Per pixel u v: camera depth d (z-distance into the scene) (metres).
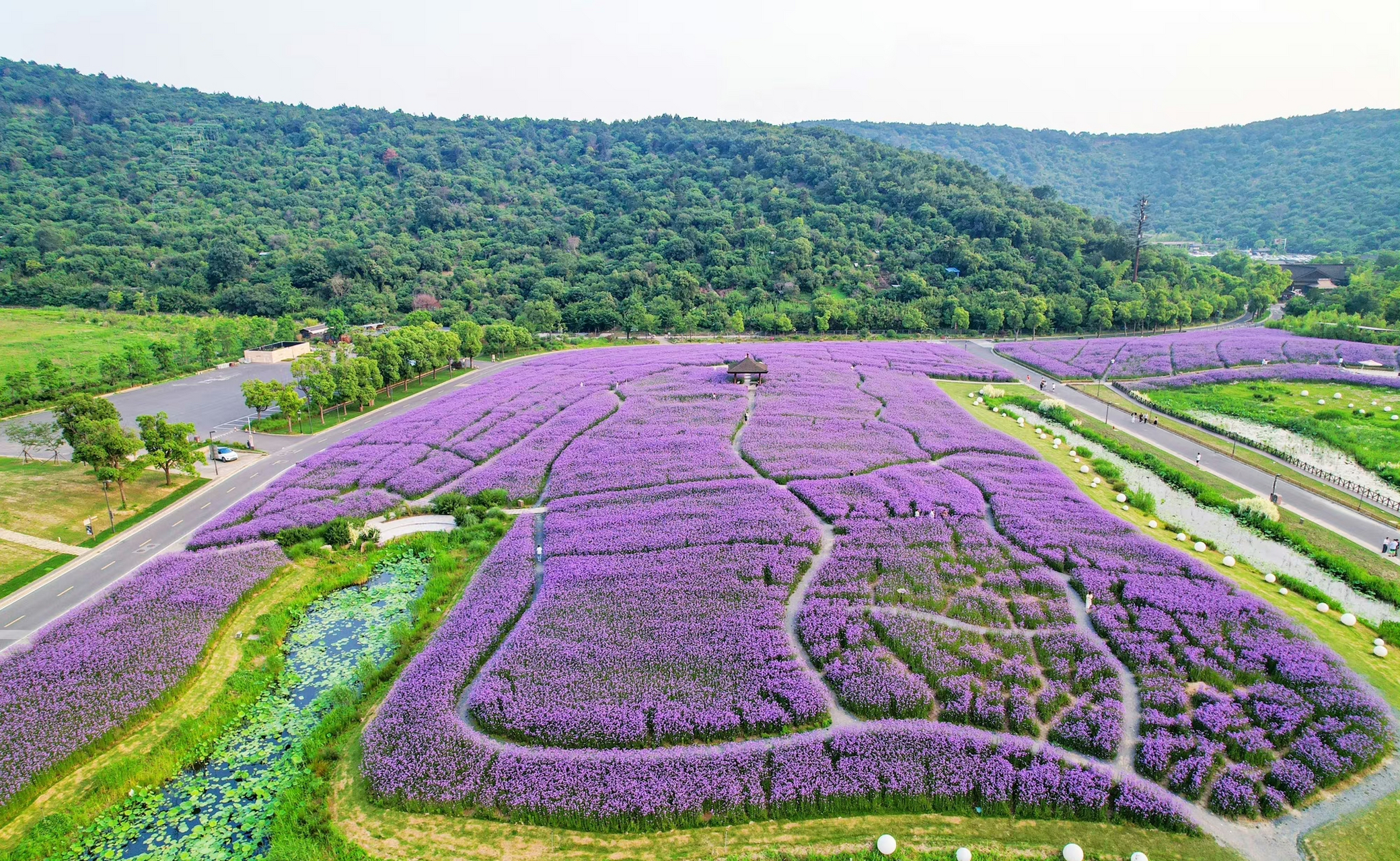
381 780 33.50
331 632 47.59
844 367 113.50
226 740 38.00
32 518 61.16
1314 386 104.44
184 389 109.12
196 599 48.66
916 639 42.16
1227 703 37.12
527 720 36.34
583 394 98.00
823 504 60.22
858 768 33.41
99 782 34.66
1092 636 42.75
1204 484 68.31
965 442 77.06
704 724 35.94
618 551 53.00
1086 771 33.06
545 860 29.92
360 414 95.44
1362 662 41.25
